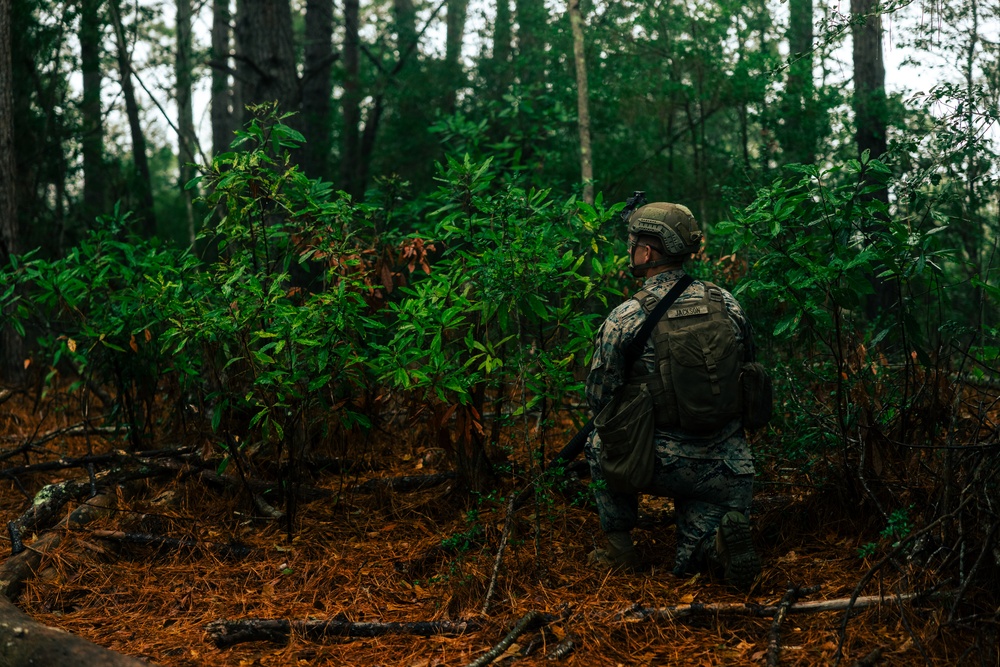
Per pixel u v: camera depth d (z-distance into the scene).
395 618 3.23
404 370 3.81
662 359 3.30
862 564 3.42
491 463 4.38
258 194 4.31
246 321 3.98
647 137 11.17
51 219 11.27
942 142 3.82
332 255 4.28
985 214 6.68
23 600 3.45
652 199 10.91
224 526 4.15
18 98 11.01
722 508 3.39
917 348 3.71
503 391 4.51
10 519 4.34
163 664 2.94
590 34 10.94
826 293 3.73
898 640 2.84
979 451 3.17
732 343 3.30
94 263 4.77
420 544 3.87
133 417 4.86
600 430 3.38
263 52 10.77
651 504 4.34
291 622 3.12
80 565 3.70
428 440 5.14
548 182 8.05
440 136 12.92
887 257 3.62
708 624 3.07
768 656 2.77
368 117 15.01
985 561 3.01
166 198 22.56
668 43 10.63
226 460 4.14
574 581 3.45
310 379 4.06
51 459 5.21
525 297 3.98
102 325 4.61
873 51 9.51
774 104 9.77
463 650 2.95
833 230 3.74
